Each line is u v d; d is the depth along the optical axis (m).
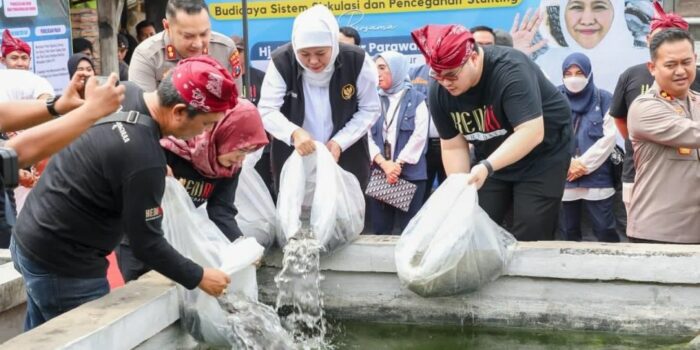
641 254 3.93
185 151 3.70
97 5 8.42
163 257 3.16
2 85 5.05
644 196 4.45
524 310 4.10
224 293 3.62
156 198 3.08
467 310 4.16
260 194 4.38
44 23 7.29
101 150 3.03
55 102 2.92
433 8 6.73
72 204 3.14
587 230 6.64
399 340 4.12
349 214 4.27
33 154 2.54
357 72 4.62
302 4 6.90
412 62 6.82
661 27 4.87
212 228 3.74
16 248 3.30
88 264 3.29
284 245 4.28
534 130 4.03
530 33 6.60
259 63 7.04
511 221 5.14
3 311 4.00
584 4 6.44
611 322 4.01
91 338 3.04
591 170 5.96
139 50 4.33
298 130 4.47
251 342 3.64
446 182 4.12
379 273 4.26
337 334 4.21
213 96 3.02
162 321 3.52
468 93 4.18
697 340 3.87
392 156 6.17
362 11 6.86
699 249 3.96
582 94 5.96
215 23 7.09
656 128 4.25
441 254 3.94
